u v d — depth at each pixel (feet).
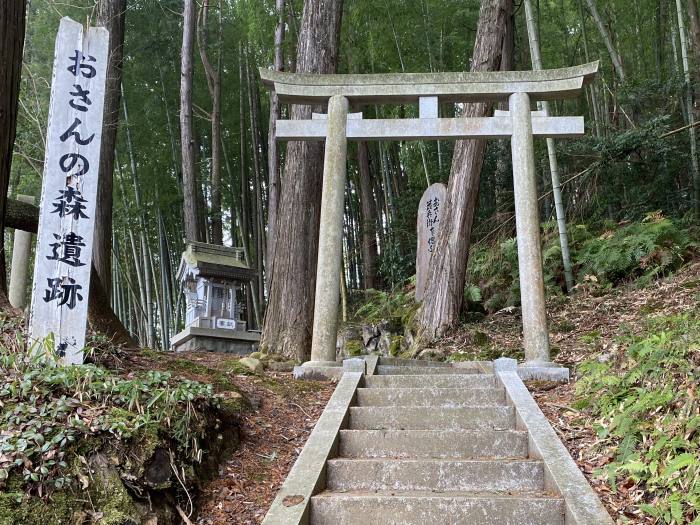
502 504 9.84
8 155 14.32
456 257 26.68
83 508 8.73
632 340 16.11
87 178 12.59
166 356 17.01
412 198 41.04
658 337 13.58
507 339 24.50
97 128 12.80
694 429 9.84
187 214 40.63
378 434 12.46
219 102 46.73
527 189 17.78
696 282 22.66
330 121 18.61
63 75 12.74
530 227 17.52
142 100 50.90
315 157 23.59
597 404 12.76
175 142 53.06
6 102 14.07
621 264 26.23
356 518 10.01
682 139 31.24
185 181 41.06
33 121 37.29
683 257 26.13
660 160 30.66
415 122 18.51
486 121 18.44
